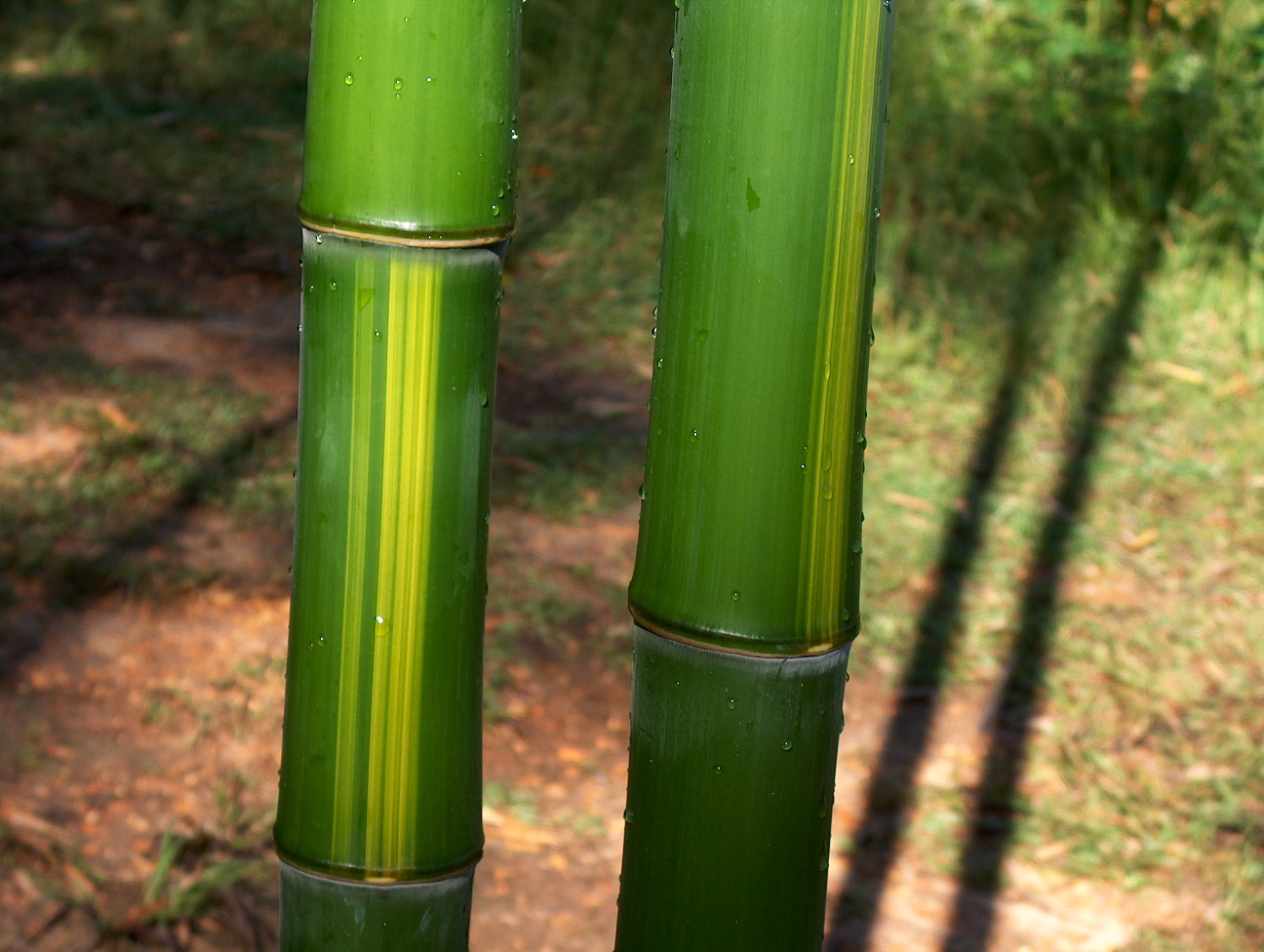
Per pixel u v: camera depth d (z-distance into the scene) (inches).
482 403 41.6
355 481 40.7
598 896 111.2
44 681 123.4
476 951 104.4
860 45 36.3
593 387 185.8
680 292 38.4
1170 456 175.2
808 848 41.8
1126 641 142.7
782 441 38.4
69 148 227.6
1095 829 120.1
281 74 263.9
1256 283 207.0
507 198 40.1
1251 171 219.0
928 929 110.4
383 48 37.6
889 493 163.9
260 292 198.5
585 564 148.7
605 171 236.8
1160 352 194.9
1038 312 201.8
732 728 40.2
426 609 42.0
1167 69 235.6
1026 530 159.2
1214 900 113.5
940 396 185.0
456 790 44.1
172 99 251.4
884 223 216.8
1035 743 130.1
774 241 37.0
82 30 271.7
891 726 131.9
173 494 149.6
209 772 117.0
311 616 42.3
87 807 111.5
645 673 41.3
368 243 38.8
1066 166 228.7
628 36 260.5
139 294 193.3
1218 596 150.5
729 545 39.1
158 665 127.1
